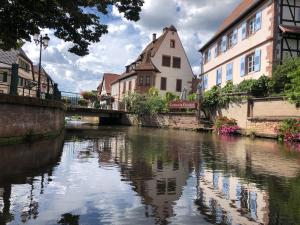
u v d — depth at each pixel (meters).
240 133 26.50
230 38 35.06
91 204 5.88
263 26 28.11
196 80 56.88
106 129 32.44
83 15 13.52
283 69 24.33
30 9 12.09
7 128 12.54
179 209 5.77
